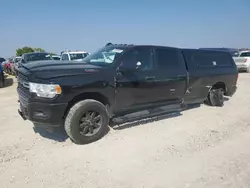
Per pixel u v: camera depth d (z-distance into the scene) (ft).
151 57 16.46
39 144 13.12
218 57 22.90
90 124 13.29
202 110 21.49
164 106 17.51
